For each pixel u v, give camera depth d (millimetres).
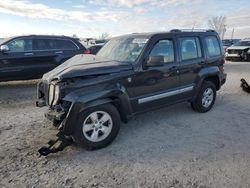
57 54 9133
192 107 5875
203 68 5570
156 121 5223
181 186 2975
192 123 5102
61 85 3605
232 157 3654
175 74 4957
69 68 3891
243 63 17359
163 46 4754
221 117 5484
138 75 4312
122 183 3047
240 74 12078
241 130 4719
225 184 3002
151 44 4527
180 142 4191
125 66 4176
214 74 5824
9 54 8305
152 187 2961
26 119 5359
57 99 3643
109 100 3947
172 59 4934
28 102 6836
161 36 4719
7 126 4930
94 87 3791
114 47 5031
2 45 8211
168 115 5613
